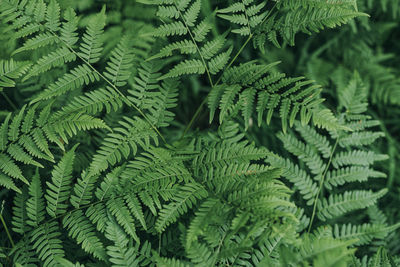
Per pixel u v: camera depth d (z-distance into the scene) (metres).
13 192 1.62
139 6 1.76
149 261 1.49
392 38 2.12
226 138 1.59
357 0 1.88
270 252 1.50
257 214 1.42
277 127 1.85
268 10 1.67
